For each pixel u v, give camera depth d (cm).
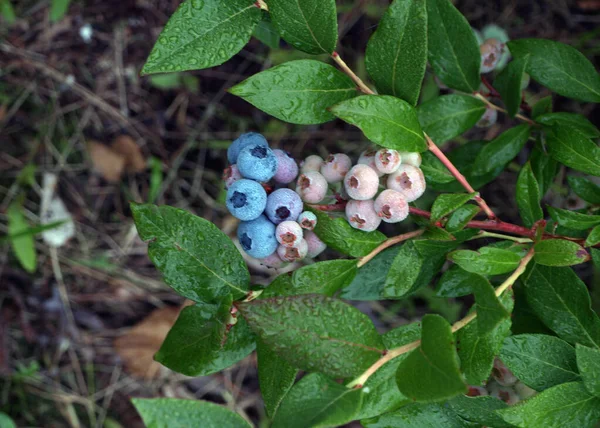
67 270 85
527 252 44
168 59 42
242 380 83
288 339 40
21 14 86
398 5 42
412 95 43
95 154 86
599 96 50
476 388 48
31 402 82
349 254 43
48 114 86
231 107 86
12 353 82
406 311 78
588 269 72
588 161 46
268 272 80
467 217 43
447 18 49
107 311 84
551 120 50
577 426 42
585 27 80
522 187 45
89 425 82
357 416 40
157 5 86
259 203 42
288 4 42
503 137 50
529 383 43
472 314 41
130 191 87
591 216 45
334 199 44
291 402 39
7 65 86
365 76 81
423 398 39
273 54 81
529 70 50
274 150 44
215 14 42
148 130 86
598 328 45
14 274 84
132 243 85
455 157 53
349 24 82
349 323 40
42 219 85
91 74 87
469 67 49
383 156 42
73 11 86
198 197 86
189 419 39
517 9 82
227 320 41
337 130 83
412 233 44
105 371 83
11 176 85
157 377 83
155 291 85
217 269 43
